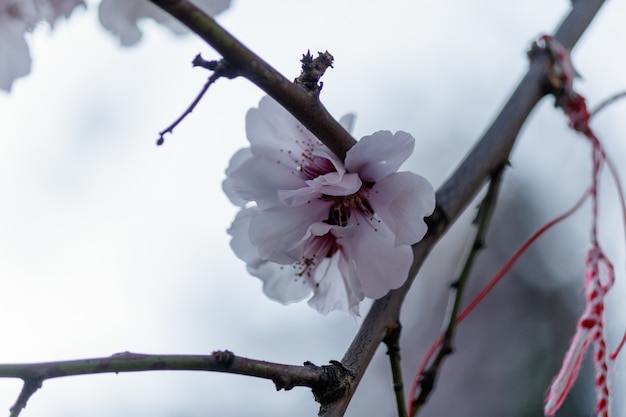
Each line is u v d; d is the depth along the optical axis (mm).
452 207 407
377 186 364
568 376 382
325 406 352
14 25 357
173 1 326
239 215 379
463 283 423
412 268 389
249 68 335
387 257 365
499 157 423
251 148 373
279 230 370
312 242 374
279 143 373
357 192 367
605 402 378
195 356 336
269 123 373
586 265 396
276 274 381
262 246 369
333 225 369
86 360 331
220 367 337
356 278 369
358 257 367
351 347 368
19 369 328
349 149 358
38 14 356
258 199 371
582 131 429
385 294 366
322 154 361
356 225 366
